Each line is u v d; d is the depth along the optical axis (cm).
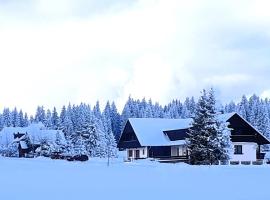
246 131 6519
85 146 9469
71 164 4928
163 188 1908
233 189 1850
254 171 3525
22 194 1650
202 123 5359
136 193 1706
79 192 1736
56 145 9356
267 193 1677
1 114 17800
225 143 5338
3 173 3014
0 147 11906
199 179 2520
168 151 7356
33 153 9869
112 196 1600
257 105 13612
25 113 18038
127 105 15700
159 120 7806
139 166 4547
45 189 1845
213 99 5444
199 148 5294
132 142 7612
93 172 3259
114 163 5541
